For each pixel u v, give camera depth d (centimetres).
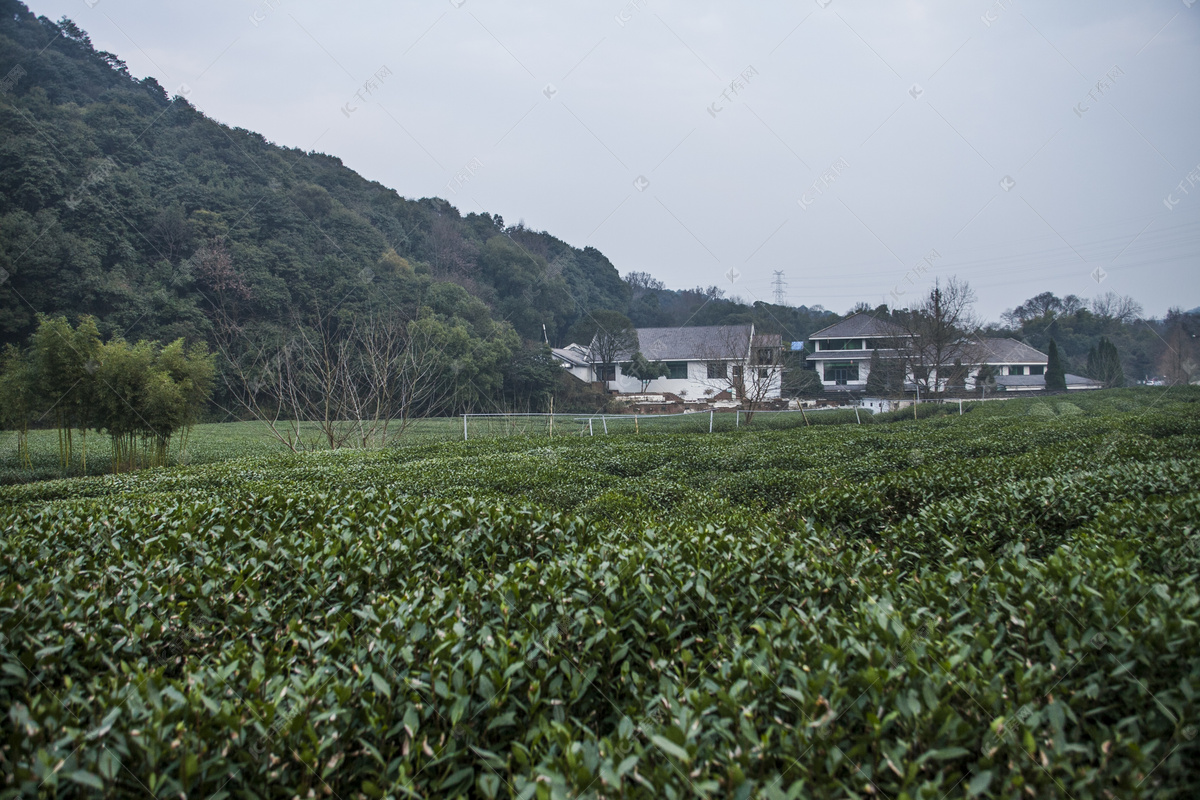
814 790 201
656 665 273
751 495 878
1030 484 656
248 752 231
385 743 244
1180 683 225
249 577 399
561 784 199
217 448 2152
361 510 597
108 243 3419
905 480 745
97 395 1586
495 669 263
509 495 898
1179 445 995
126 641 330
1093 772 197
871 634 274
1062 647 270
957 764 217
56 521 620
